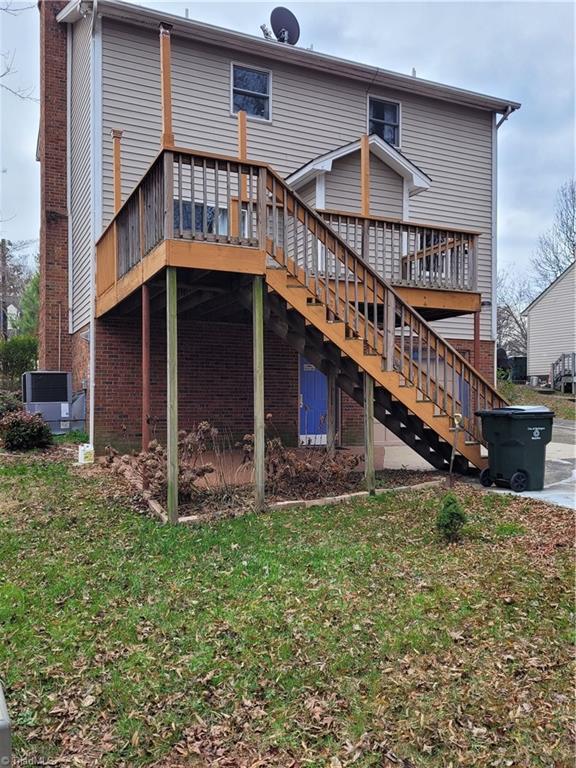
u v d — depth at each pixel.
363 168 8.25
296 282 6.33
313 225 6.47
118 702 2.78
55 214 12.20
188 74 10.13
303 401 11.28
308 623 3.50
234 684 2.91
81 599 3.90
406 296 8.47
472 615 3.57
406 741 2.50
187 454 6.43
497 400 7.65
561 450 10.62
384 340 6.91
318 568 4.33
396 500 6.26
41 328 13.34
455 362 7.40
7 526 5.50
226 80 10.47
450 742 2.49
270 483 6.73
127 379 9.67
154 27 9.71
